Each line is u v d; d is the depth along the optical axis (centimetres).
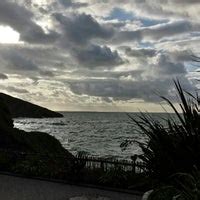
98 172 1291
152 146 513
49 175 1372
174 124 504
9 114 3316
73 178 1289
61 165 1365
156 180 523
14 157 1572
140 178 1151
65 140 7762
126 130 11662
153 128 501
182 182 507
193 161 496
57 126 15100
